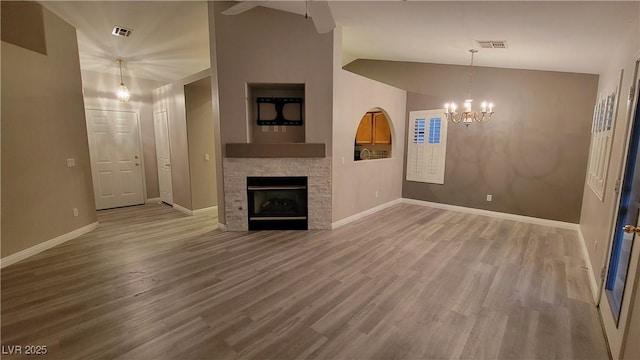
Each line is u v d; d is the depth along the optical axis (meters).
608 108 3.03
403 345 1.97
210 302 2.46
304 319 2.24
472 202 5.47
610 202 2.54
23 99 3.34
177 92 5.17
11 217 3.20
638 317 1.54
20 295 2.55
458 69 5.40
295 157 4.22
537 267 3.19
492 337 2.06
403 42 4.53
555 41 3.30
